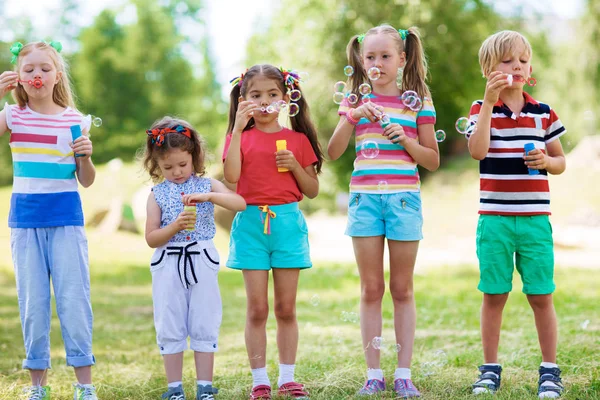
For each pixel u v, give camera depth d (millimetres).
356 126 3582
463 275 9406
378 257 3469
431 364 3945
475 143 3404
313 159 3568
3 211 18453
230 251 3465
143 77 36688
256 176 3436
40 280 3270
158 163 3393
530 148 3381
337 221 19438
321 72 21000
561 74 19203
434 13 20688
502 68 3451
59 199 3299
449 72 20953
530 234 3428
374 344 3434
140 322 6246
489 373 3467
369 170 3467
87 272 3350
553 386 3324
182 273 3256
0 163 29922
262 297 3410
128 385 3852
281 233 3410
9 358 4602
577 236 13266
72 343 3279
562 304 6367
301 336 5254
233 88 3648
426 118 3535
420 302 6898
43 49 3309
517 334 4938
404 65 3590
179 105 36938
